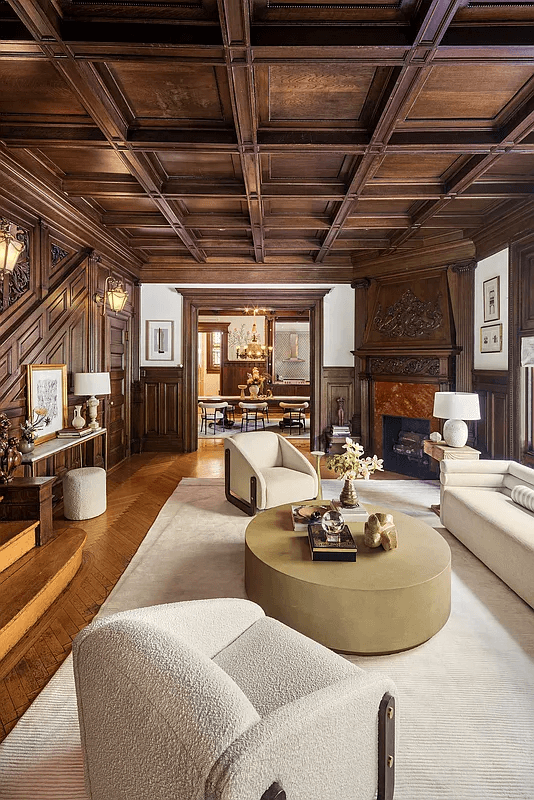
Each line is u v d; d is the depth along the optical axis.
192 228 5.24
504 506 3.32
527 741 1.70
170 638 1.14
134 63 2.45
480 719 1.80
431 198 4.28
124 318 6.70
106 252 5.75
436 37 2.13
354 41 2.18
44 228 4.13
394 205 4.76
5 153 3.29
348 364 7.30
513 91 2.73
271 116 3.00
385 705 1.22
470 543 3.37
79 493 4.16
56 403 4.31
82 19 2.14
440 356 5.82
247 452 4.54
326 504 3.37
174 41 2.19
